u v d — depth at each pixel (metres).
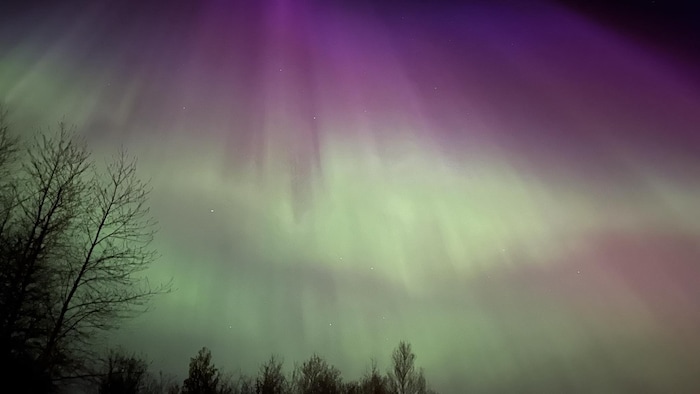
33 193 15.63
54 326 14.91
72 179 16.25
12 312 14.28
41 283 15.04
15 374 14.01
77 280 15.51
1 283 14.42
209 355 24.52
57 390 15.10
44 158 16.03
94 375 15.95
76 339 15.35
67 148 16.59
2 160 15.73
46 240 15.32
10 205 15.28
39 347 14.74
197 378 23.78
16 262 14.66
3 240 14.77
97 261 15.96
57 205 15.60
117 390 18.92
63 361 15.06
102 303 15.87
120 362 20.06
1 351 13.88
